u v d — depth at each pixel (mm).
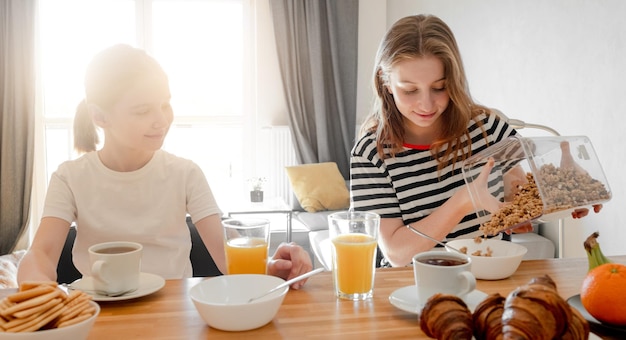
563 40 3264
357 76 5609
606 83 2957
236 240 1139
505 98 3867
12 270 3369
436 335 725
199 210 1575
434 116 1519
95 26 5152
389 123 1653
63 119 5133
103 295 1071
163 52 5332
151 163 1552
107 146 1531
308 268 1189
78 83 5145
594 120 3055
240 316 909
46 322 820
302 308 1032
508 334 647
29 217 4887
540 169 1234
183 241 1580
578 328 675
